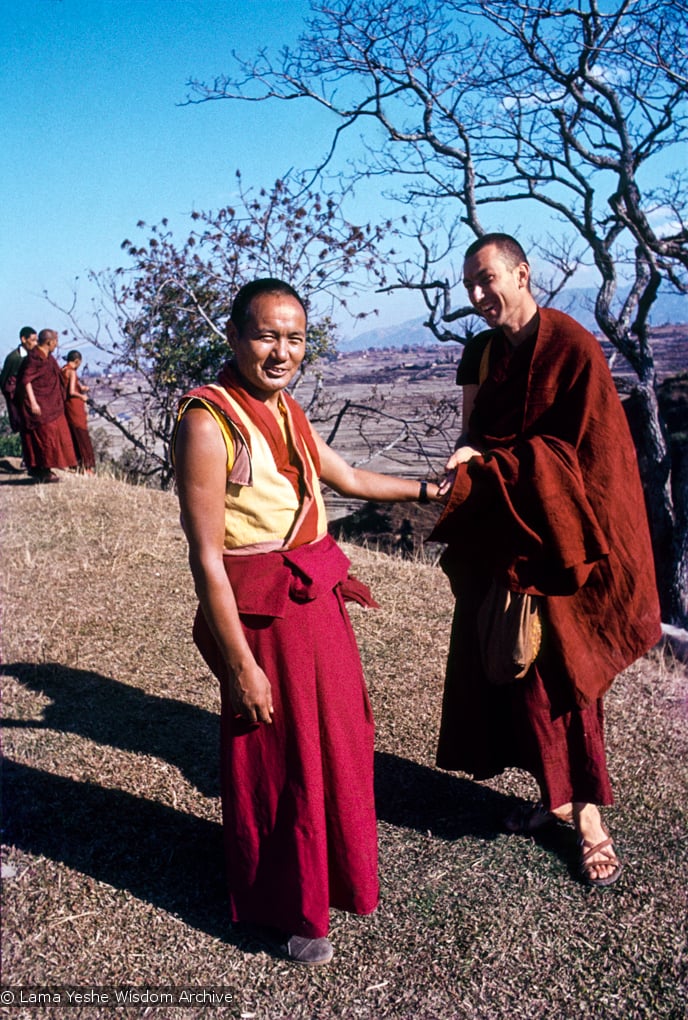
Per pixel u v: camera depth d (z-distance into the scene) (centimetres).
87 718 396
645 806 350
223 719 267
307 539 263
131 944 264
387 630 519
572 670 296
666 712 439
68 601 551
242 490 254
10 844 302
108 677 443
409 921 282
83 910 275
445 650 495
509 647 297
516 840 329
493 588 306
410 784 367
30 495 862
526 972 262
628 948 271
